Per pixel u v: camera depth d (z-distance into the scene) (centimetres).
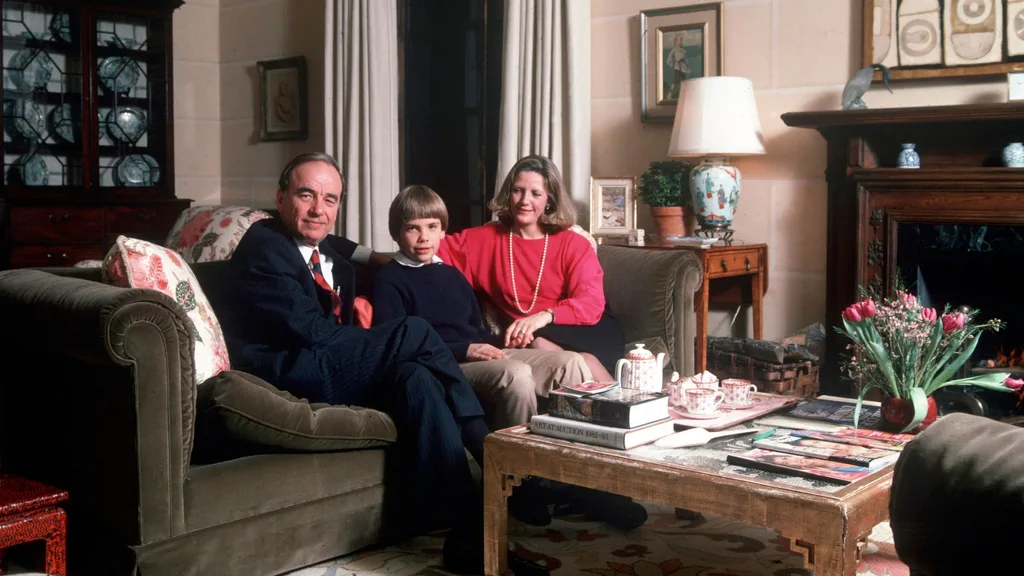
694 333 372
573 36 425
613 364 306
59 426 223
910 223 353
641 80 434
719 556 240
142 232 551
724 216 384
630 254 338
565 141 433
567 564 234
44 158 526
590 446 203
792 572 229
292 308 246
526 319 301
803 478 178
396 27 522
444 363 252
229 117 632
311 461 230
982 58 347
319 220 260
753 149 375
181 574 206
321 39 576
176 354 203
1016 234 333
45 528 192
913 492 114
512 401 263
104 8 536
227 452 225
